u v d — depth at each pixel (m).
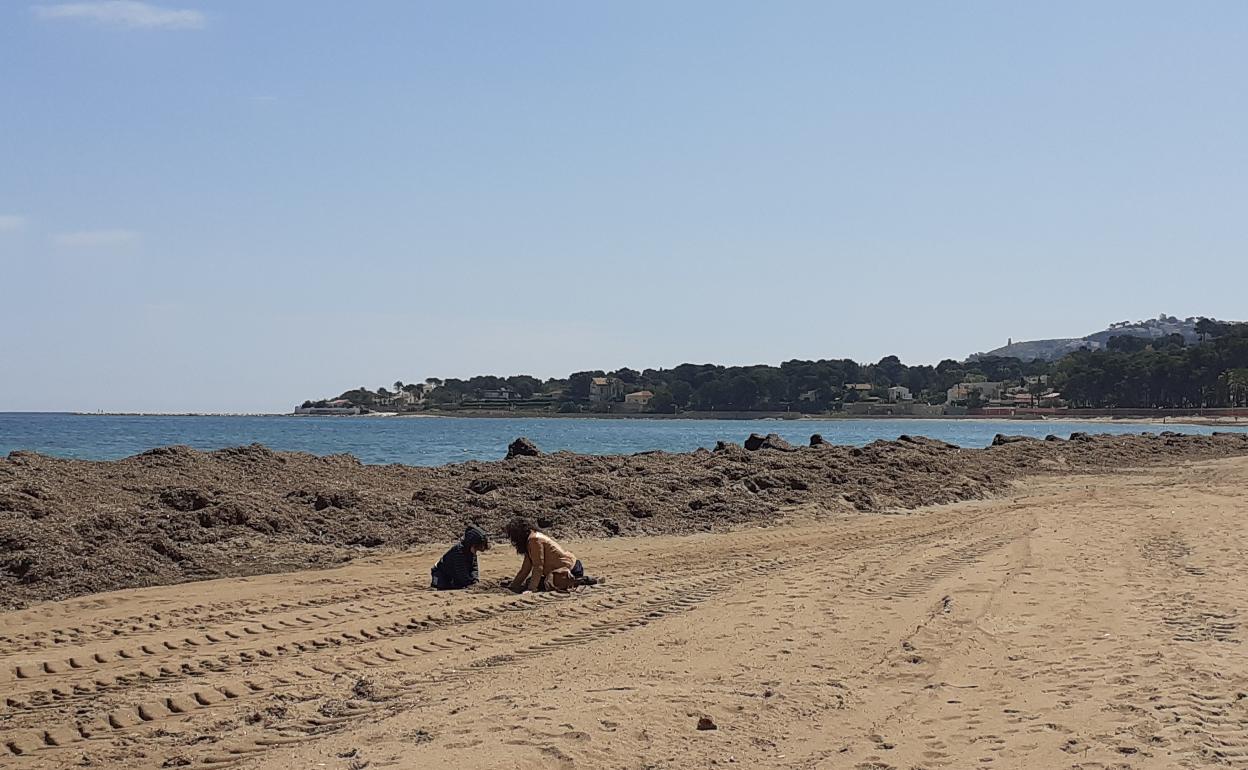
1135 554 15.77
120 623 10.95
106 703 8.20
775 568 15.27
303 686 8.71
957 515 23.00
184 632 10.59
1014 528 19.38
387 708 8.10
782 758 6.99
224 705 8.21
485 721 7.48
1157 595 12.49
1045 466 36.22
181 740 7.43
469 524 19.16
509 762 6.66
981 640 10.34
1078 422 161.88
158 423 156.25
